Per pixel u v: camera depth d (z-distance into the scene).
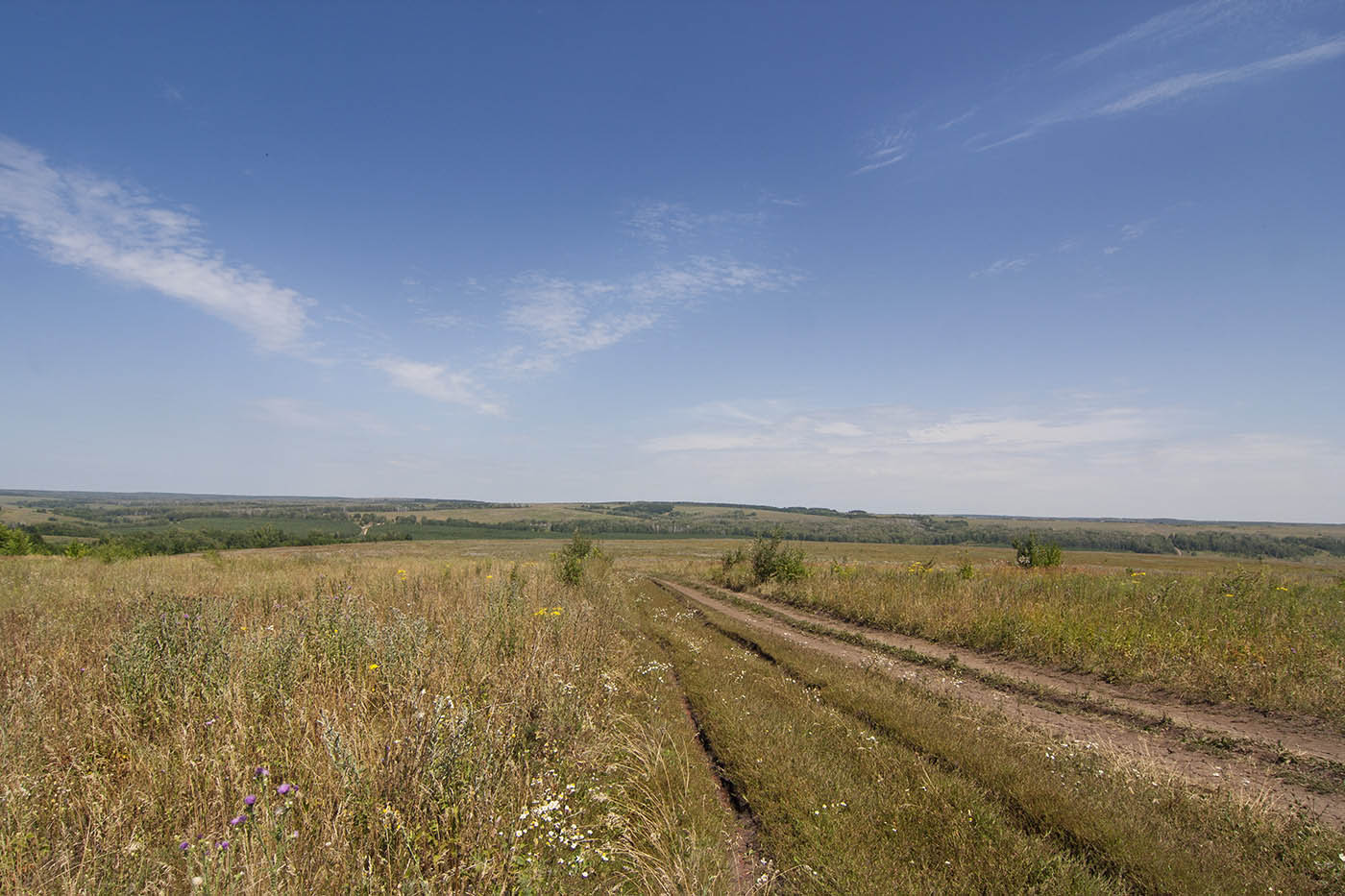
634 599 20.44
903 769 5.30
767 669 9.50
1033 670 9.90
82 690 5.88
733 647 11.63
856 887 3.65
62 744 4.90
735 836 4.50
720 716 6.80
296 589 14.23
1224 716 7.33
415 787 4.10
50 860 3.53
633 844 4.21
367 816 3.90
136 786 4.33
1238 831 4.43
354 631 7.72
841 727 6.46
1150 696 8.22
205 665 6.25
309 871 3.44
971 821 4.38
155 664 6.16
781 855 4.11
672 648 11.30
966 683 9.27
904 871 3.84
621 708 7.26
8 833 3.64
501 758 4.89
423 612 10.98
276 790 4.35
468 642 8.19
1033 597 14.21
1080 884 3.61
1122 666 9.22
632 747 5.85
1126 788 5.11
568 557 20.27
